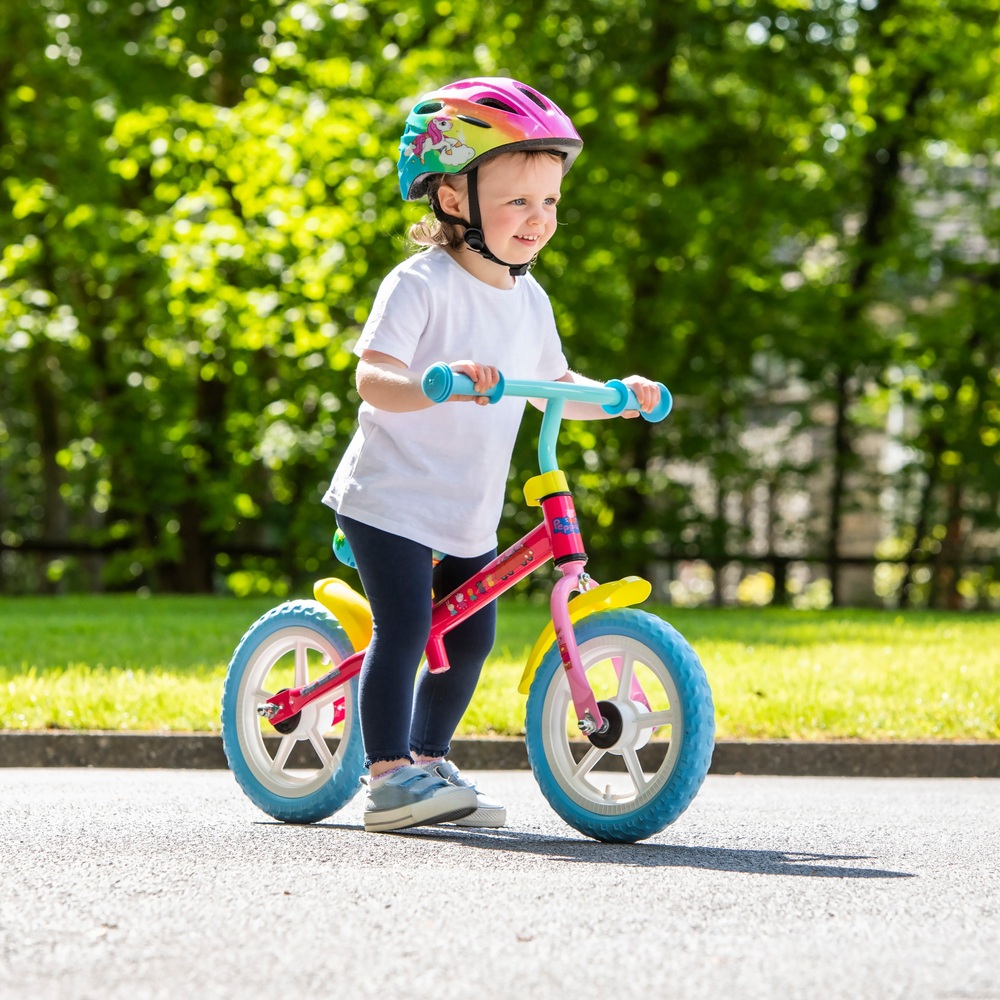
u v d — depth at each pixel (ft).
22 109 82.23
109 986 9.94
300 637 19.15
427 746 18.17
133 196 83.92
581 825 16.90
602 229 78.74
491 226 17.19
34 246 79.30
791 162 85.51
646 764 26.32
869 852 16.25
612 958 10.74
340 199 73.56
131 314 85.61
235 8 78.07
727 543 89.81
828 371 87.10
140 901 12.59
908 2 83.05
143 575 94.79
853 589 115.24
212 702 28.14
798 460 93.20
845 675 31.65
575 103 75.41
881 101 85.76
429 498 17.15
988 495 91.30
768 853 15.96
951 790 24.16
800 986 10.05
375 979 10.12
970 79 86.48
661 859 15.25
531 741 17.43
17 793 21.38
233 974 10.24
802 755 26.78
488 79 17.48
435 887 13.25
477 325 17.42
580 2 78.07
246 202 73.72
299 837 16.48
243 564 91.50
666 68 82.64
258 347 75.46
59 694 28.25
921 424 91.35
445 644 18.08
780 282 87.51
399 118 71.61
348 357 73.15
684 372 84.38
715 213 83.61
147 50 76.89
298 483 86.17
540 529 17.11
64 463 89.10
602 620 16.85
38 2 78.59
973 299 90.02
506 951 10.91
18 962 10.55
